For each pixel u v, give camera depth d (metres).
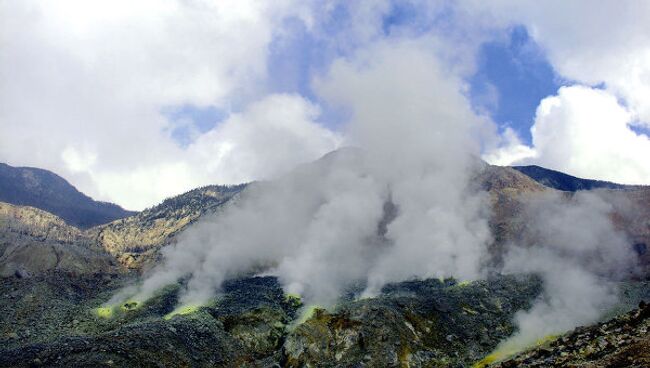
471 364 94.31
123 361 81.69
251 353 105.81
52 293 151.12
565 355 57.16
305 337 98.62
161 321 109.19
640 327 56.34
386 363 90.31
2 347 112.31
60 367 76.75
